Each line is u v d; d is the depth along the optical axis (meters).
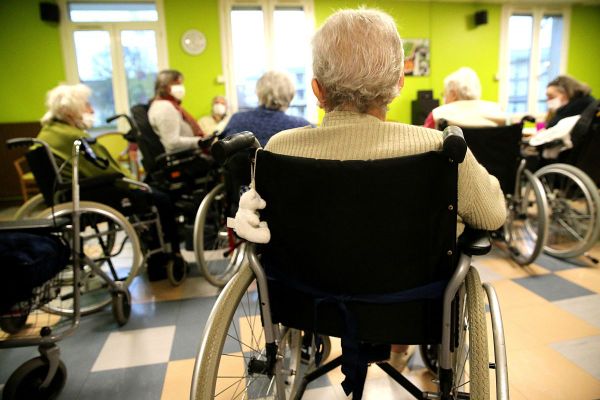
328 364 1.17
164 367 1.50
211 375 0.72
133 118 2.57
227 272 2.31
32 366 1.25
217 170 2.34
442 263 0.74
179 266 2.26
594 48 6.59
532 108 6.57
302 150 0.77
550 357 1.46
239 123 2.01
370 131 0.73
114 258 2.72
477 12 5.91
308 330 0.83
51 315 1.94
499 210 0.81
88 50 5.23
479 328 0.75
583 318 1.72
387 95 0.77
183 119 2.82
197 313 1.93
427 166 0.67
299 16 5.66
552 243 2.65
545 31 6.40
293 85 2.03
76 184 1.46
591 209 2.17
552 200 2.42
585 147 2.31
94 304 2.05
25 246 1.17
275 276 0.84
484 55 6.19
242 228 0.78
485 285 0.94
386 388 1.34
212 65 5.51
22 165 4.66
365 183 0.69
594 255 2.42
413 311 0.76
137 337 1.72
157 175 2.37
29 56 5.08
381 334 0.78
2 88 5.06
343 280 0.76
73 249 1.42
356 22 0.74
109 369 1.50
